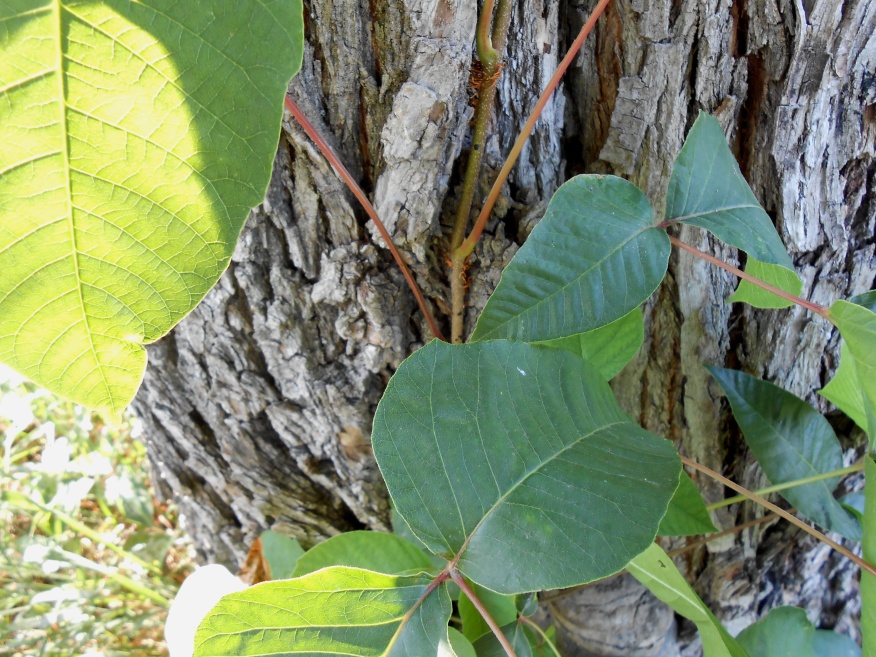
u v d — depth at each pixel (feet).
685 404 1.17
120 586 1.90
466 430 0.72
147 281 0.51
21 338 0.51
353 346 1.08
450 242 0.98
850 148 0.96
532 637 1.16
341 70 0.87
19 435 2.27
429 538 0.69
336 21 0.84
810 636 1.10
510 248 0.98
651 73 0.93
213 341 1.09
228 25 0.44
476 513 0.69
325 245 0.99
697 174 0.81
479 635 0.98
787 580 1.43
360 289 1.01
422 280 1.01
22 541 1.75
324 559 1.04
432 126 0.86
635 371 1.17
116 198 0.48
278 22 0.45
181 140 0.47
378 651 0.68
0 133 0.44
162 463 1.33
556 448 0.73
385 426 0.70
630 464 0.72
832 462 1.06
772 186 0.99
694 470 1.24
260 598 0.66
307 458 1.24
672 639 1.47
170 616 0.92
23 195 0.46
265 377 1.14
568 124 1.04
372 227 0.96
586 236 0.77
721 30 0.89
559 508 0.69
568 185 0.78
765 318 1.09
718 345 1.11
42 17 0.42
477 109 0.89
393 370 1.12
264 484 1.30
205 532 1.47
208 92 0.45
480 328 0.77
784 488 1.05
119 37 0.43
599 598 1.37
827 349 1.11
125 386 0.55
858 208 1.01
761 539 1.33
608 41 0.95
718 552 1.34
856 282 1.07
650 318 1.10
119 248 0.49
